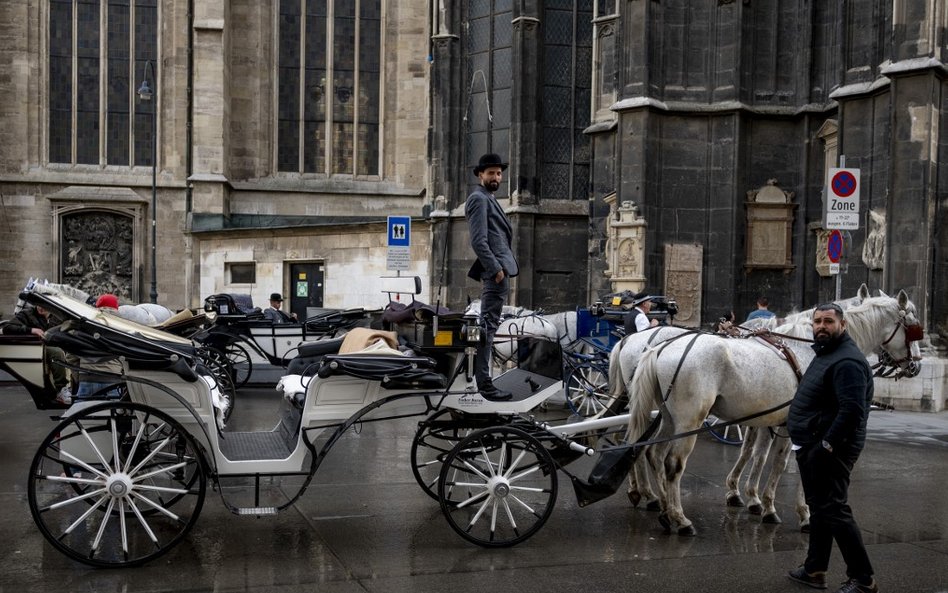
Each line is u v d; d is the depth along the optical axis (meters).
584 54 30.38
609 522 9.15
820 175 22.78
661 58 23.20
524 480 11.28
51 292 7.91
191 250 38.97
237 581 6.99
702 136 23.30
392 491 10.35
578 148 30.36
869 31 19.83
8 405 17.66
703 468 12.08
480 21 31.00
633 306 15.94
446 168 31.58
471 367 8.56
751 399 8.75
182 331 13.52
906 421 16.28
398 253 18.59
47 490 10.11
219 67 38.12
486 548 8.06
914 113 17.70
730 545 8.27
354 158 40.56
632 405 8.84
